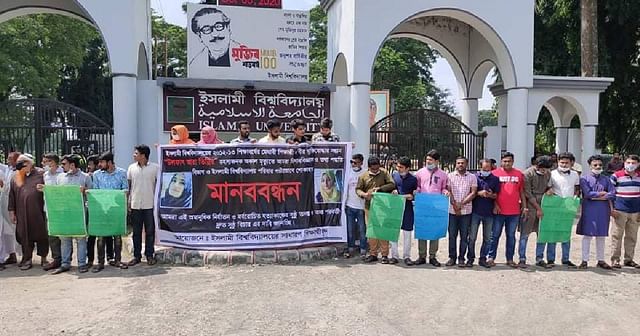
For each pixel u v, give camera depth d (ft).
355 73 42.29
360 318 18.30
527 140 49.06
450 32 56.95
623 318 18.75
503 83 47.88
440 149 45.16
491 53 53.16
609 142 75.92
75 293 21.08
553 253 26.61
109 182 25.46
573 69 67.72
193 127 39.99
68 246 24.82
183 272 24.34
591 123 50.72
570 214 26.00
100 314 18.56
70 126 39.01
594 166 26.30
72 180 25.23
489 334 17.03
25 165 25.84
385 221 25.86
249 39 41.81
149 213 25.68
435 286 22.41
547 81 48.88
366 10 42.19
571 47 67.56
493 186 25.77
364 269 25.17
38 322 17.76
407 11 42.93
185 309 19.07
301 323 17.76
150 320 17.95
